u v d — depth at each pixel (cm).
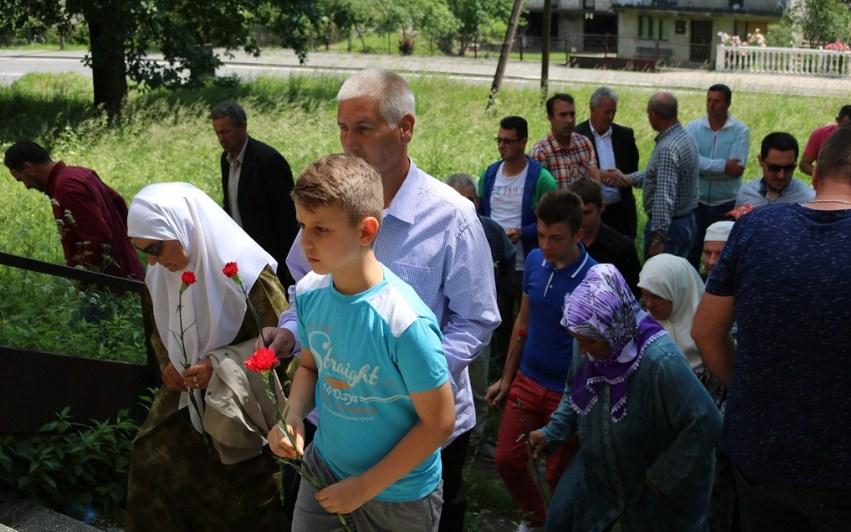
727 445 346
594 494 423
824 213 326
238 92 2341
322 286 298
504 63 2239
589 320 396
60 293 634
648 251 847
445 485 387
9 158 711
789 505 332
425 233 357
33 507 505
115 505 530
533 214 751
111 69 2227
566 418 449
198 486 428
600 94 892
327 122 1905
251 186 739
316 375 317
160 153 1584
